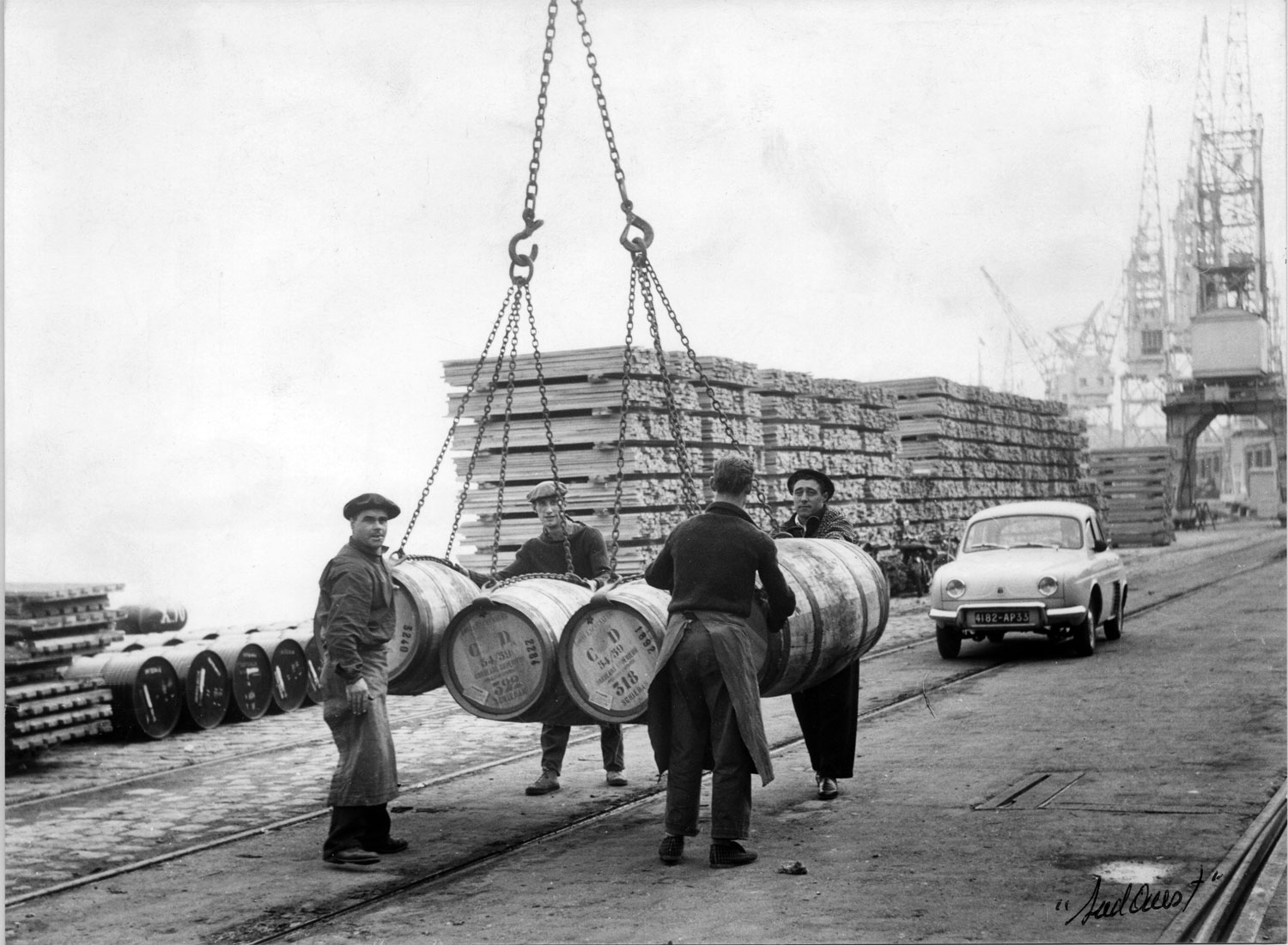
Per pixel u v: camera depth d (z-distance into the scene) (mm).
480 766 9703
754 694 6602
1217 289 50688
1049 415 36312
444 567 8180
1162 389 70625
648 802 8320
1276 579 25438
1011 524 16984
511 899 6113
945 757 9414
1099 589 15875
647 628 6945
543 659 7219
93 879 6660
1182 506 53156
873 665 15172
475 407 16453
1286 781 8203
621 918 5734
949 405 28922
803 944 5293
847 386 23375
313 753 10469
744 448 18719
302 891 6367
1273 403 50562
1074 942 5262
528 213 8352
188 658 11555
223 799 8703
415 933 5621
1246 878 6133
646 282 7949
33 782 9336
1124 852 6645
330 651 6836
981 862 6531
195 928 5828
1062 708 11453
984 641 17469
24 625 9797
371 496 7051
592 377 15828
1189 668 13758
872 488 24312
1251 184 47594
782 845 7023
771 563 6727
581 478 16094
